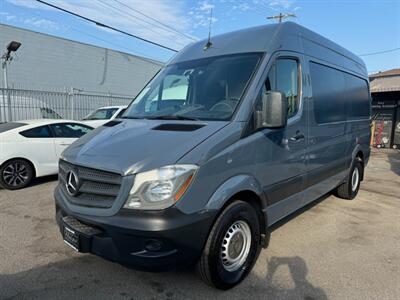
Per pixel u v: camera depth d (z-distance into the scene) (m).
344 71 5.93
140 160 2.91
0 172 7.10
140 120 3.90
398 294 3.40
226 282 3.36
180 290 3.38
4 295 3.26
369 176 9.89
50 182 7.95
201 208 2.96
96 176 3.06
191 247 2.94
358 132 6.64
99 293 3.32
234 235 3.41
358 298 3.32
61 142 7.93
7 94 12.98
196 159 2.94
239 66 3.89
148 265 2.83
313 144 4.73
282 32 4.23
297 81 4.38
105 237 2.96
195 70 4.21
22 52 19.03
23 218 5.42
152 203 2.80
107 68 24.02
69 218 3.27
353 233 5.04
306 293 3.40
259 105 3.59
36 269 3.76
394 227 5.35
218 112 3.55
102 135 3.64
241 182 3.32
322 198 7.01
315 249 4.43
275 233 4.96
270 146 3.74
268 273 3.77
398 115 18.08
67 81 21.45
